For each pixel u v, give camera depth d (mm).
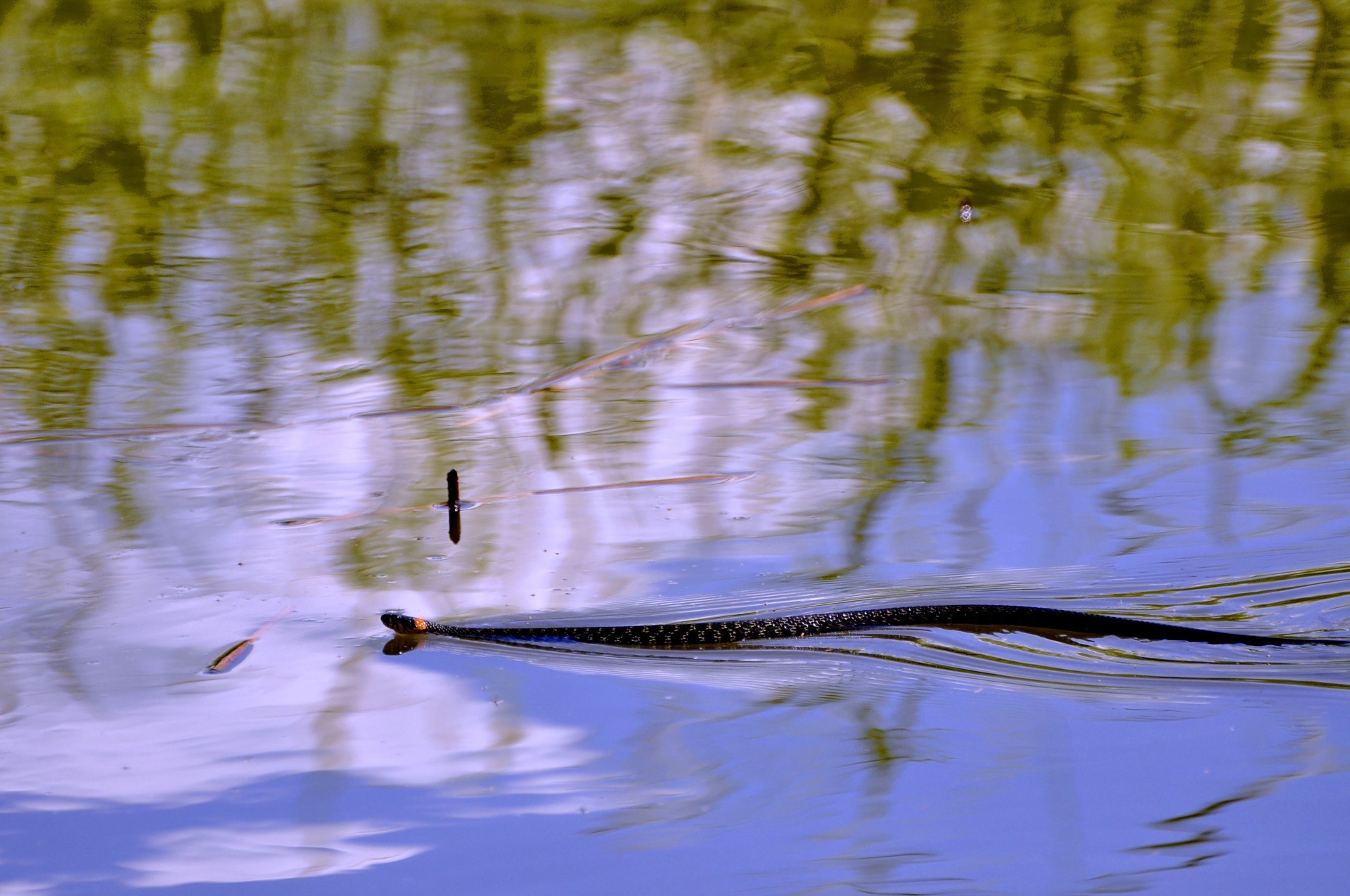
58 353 33656
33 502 25578
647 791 16031
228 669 19312
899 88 54562
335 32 63219
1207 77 54656
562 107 54438
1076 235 41875
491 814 15516
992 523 24953
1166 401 30938
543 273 39281
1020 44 58500
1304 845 14438
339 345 34312
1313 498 25719
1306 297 37125
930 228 42656
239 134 52188
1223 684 19141
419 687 18922
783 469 27625
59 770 16469
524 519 25234
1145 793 15773
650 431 29547
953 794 15867
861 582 22719
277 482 26641
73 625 20672
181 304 37000
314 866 14344
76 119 53406
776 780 16328
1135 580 22859
